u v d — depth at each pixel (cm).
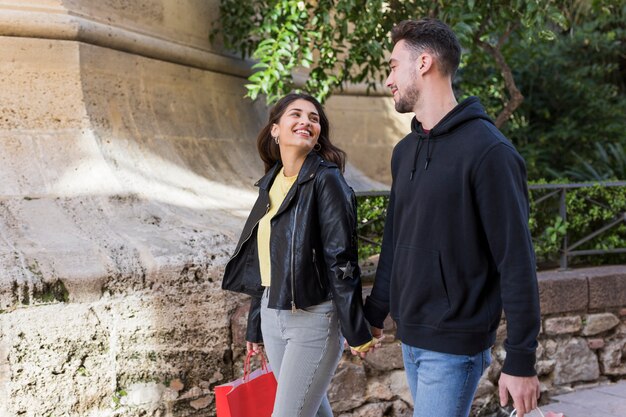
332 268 258
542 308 448
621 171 716
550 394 454
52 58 443
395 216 238
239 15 567
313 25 559
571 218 504
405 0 553
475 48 609
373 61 574
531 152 845
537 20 530
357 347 258
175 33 548
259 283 284
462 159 213
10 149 411
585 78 951
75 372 334
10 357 319
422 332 221
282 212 266
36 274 326
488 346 220
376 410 402
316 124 275
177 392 356
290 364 267
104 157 432
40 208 377
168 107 527
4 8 436
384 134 786
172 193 448
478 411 428
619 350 474
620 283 469
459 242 215
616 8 911
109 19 485
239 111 620
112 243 359
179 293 356
